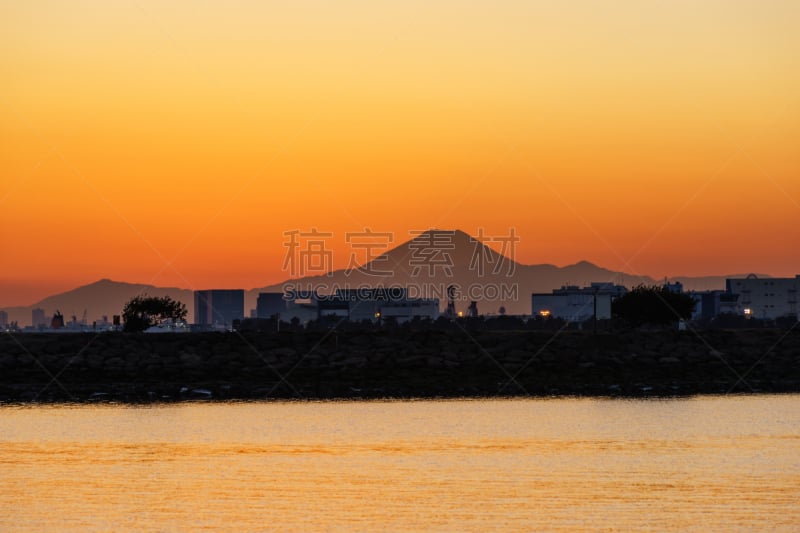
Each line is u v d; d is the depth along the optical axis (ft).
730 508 520.83
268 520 502.38
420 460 645.51
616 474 601.62
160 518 505.66
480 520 500.33
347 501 538.06
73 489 568.00
